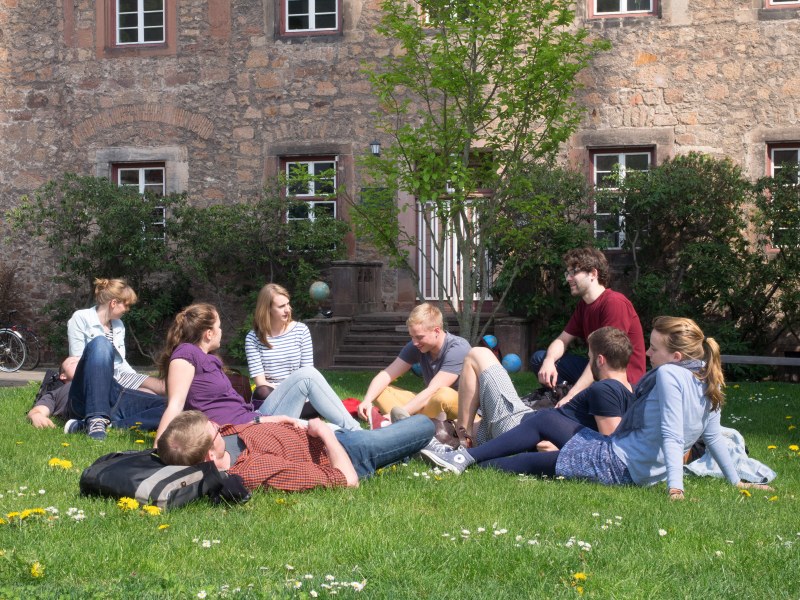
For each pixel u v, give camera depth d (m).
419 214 15.27
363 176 15.23
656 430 4.91
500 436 5.44
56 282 15.73
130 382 6.89
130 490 4.11
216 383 5.63
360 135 15.23
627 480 5.00
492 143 11.35
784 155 14.01
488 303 14.71
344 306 14.42
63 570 3.15
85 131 16.08
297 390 5.69
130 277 15.62
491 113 12.45
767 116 13.86
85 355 6.46
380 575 3.20
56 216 15.48
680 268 13.55
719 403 4.89
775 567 3.41
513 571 3.27
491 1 10.70
